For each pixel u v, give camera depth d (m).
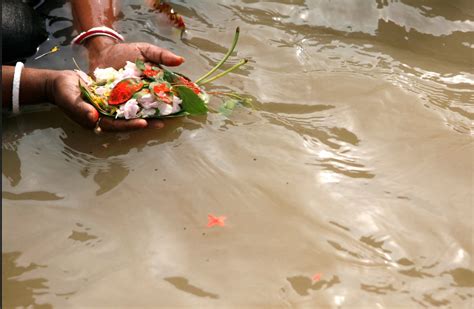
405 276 2.48
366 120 3.24
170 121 3.17
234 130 3.16
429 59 3.69
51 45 3.59
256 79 3.46
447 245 2.61
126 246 2.59
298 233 2.65
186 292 2.41
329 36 3.82
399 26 3.91
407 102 3.35
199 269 2.49
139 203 2.78
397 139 3.13
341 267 2.51
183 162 2.98
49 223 2.69
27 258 2.53
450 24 3.94
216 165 2.96
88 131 3.12
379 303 2.38
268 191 2.84
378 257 2.56
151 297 2.38
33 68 3.25
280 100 3.34
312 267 2.51
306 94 3.39
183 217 2.72
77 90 3.05
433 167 2.98
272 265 2.51
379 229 2.67
